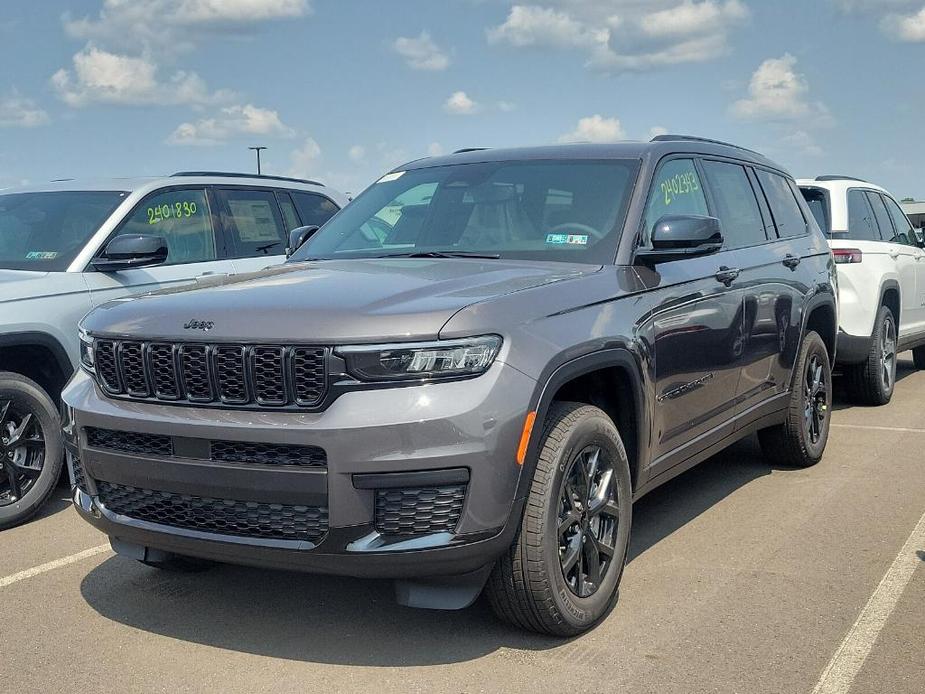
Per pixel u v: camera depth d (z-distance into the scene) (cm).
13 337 546
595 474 385
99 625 396
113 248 593
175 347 352
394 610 405
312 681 343
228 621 398
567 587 364
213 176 730
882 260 846
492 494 330
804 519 521
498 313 345
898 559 455
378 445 322
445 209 487
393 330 327
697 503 556
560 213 457
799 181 872
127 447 364
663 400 434
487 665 352
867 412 830
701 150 536
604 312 393
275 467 332
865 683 331
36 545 504
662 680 337
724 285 494
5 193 693
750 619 387
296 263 481
